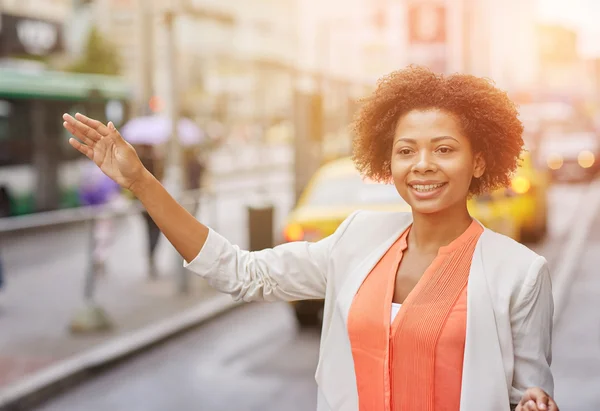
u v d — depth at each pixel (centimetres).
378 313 223
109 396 672
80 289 969
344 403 228
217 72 4716
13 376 685
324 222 829
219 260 243
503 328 213
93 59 3247
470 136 229
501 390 211
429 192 225
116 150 237
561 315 917
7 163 1731
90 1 3903
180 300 1017
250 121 4556
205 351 815
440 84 231
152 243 1162
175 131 1123
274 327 914
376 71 4053
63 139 1859
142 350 807
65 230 940
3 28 2862
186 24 4559
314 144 1510
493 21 5291
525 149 241
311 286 246
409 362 216
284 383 697
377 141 243
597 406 611
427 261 227
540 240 1490
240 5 4872
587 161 2691
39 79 1802
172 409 634
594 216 1873
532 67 7912
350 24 3155
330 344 233
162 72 3603
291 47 4712
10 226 906
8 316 909
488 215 961
